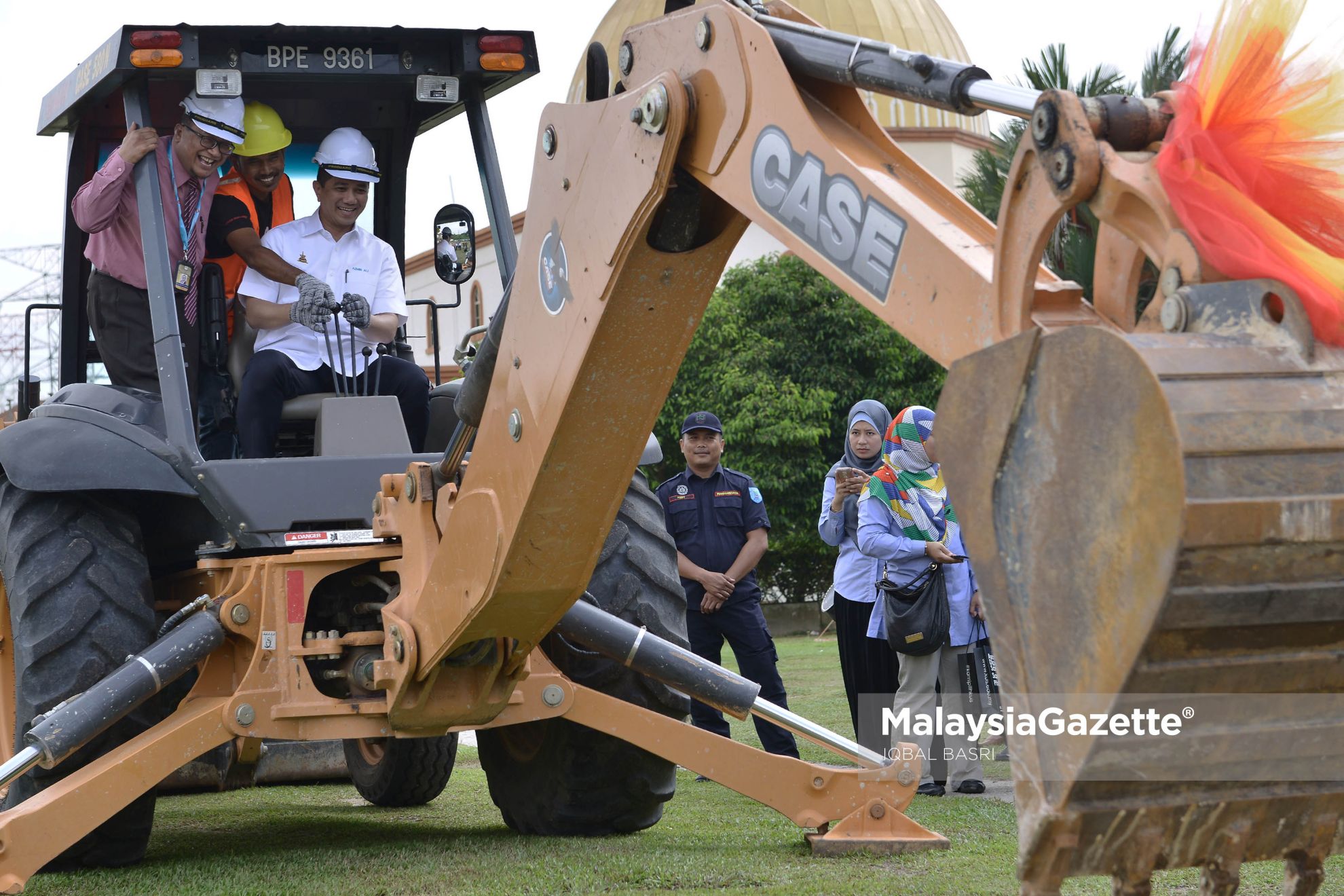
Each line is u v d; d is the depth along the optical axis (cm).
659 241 935
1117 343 582
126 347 1688
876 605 2084
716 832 1656
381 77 1748
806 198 791
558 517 1091
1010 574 633
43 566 1487
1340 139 660
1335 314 614
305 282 1595
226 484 1463
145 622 1504
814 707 3083
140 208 1594
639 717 1480
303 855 1543
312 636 1409
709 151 866
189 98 1650
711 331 8506
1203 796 647
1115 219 644
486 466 1141
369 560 1422
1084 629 598
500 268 1778
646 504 1692
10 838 1277
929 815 1755
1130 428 577
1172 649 601
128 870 1460
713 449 2222
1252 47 643
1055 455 611
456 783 2317
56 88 1888
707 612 2167
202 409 1756
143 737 1383
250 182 1855
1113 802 631
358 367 1705
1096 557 592
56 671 1456
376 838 1684
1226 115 638
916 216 720
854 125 795
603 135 951
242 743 1545
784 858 1441
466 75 1778
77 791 1309
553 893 1285
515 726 1708
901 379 8438
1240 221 618
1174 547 561
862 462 2181
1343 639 627
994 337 668
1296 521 582
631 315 970
